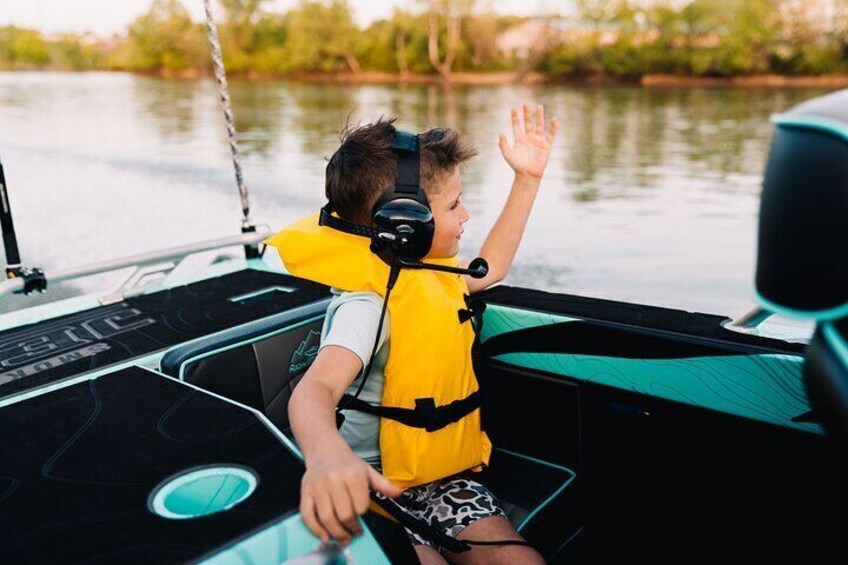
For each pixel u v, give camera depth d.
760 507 1.37
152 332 1.74
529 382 1.62
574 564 1.57
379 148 1.20
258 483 0.88
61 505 0.86
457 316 1.27
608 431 1.53
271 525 0.80
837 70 40.03
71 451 0.98
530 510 1.38
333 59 50.81
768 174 0.66
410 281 1.23
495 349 1.64
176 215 11.16
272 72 51.34
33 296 6.12
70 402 1.13
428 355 1.22
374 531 0.91
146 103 33.69
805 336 1.36
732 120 28.89
